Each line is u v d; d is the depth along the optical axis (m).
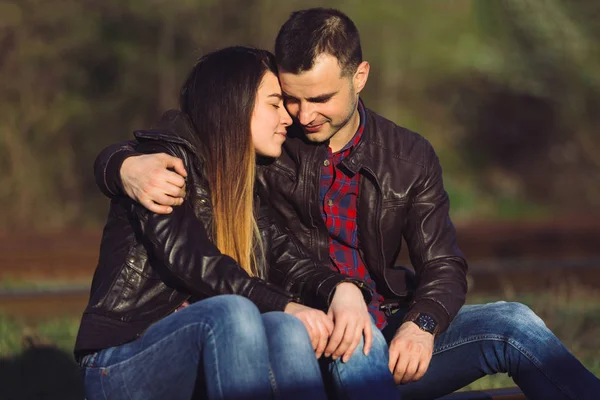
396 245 4.81
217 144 4.27
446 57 28.64
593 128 28.72
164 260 4.02
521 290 12.44
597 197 27.22
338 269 4.75
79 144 23.17
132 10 23.94
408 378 4.28
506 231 16.95
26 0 22.75
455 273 4.65
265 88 4.35
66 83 23.23
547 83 28.72
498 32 29.02
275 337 3.79
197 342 3.78
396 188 4.71
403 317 4.67
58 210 21.95
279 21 24.86
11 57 22.58
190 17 24.48
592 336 8.57
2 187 21.59
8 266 13.06
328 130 4.55
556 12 28.16
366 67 4.61
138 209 4.07
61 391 6.57
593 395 4.18
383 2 28.05
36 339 7.91
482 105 29.50
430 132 28.91
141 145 4.33
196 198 4.30
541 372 4.25
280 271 4.56
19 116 22.27
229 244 4.26
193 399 4.22
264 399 3.63
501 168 28.78
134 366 3.95
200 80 4.34
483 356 4.44
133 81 24.33
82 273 13.27
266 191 4.79
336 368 4.05
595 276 13.24
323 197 4.75
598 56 28.22
